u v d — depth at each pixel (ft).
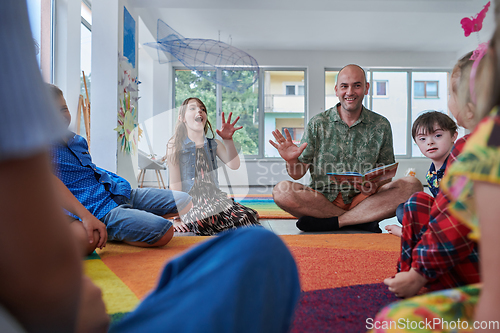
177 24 17.90
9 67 0.75
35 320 0.90
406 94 22.75
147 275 4.15
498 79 1.23
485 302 1.14
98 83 11.64
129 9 13.26
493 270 1.12
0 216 0.78
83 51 13.14
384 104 22.80
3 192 0.77
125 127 12.29
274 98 22.54
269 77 22.52
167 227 5.55
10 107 0.74
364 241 6.29
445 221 2.68
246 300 1.27
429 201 3.18
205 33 19.07
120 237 5.61
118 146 11.76
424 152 5.99
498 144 1.12
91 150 11.57
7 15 0.77
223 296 1.22
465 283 2.83
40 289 0.86
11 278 0.83
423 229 3.12
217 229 6.75
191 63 20.34
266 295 1.35
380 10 14.73
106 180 5.82
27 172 0.80
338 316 2.87
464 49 21.45
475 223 1.34
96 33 11.65
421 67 22.25
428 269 2.79
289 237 6.70
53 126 0.82
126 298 3.37
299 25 18.11
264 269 1.35
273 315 1.42
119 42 11.96
